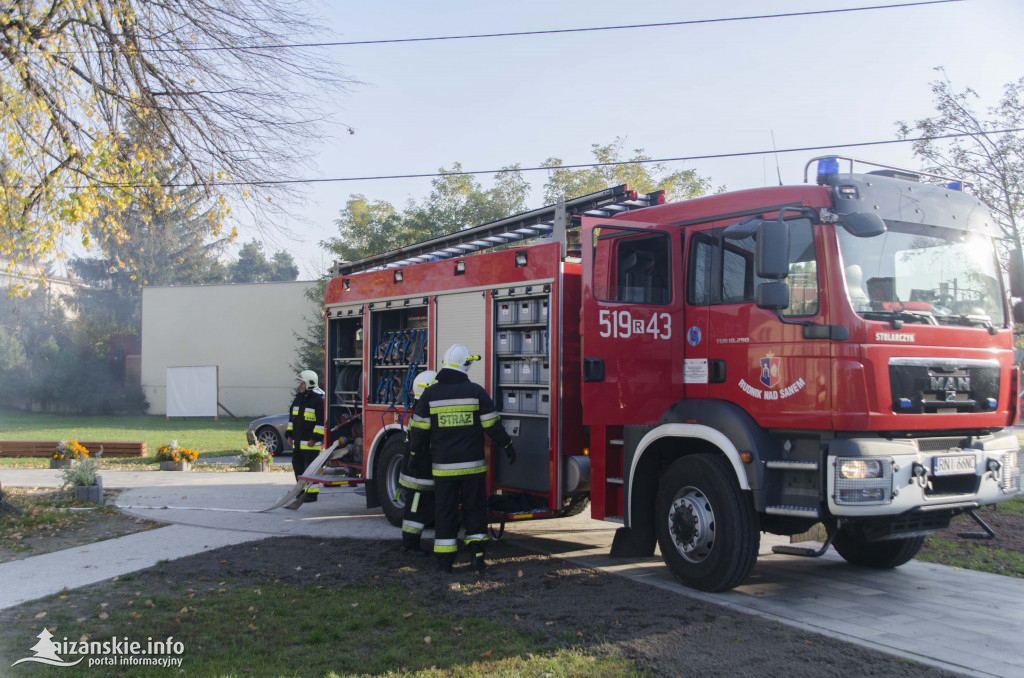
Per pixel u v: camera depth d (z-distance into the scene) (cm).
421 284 883
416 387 771
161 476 1391
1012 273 668
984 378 580
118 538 822
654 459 654
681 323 634
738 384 583
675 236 639
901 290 559
